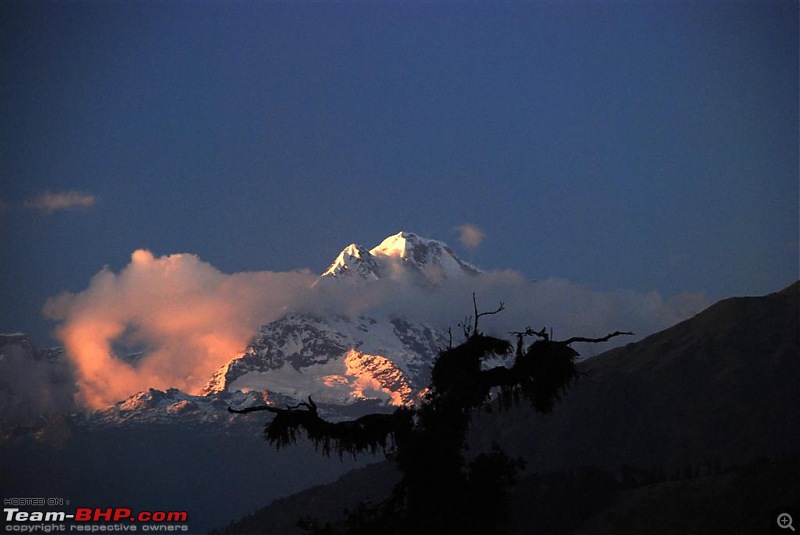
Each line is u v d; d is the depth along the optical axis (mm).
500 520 53594
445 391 55531
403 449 54156
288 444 54156
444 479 53938
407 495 54906
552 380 54750
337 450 54469
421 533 52781
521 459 54750
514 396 55531
